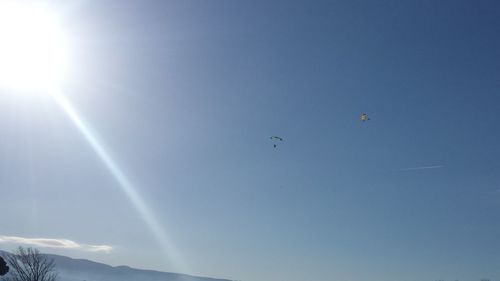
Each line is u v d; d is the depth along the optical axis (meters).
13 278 102.81
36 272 106.62
